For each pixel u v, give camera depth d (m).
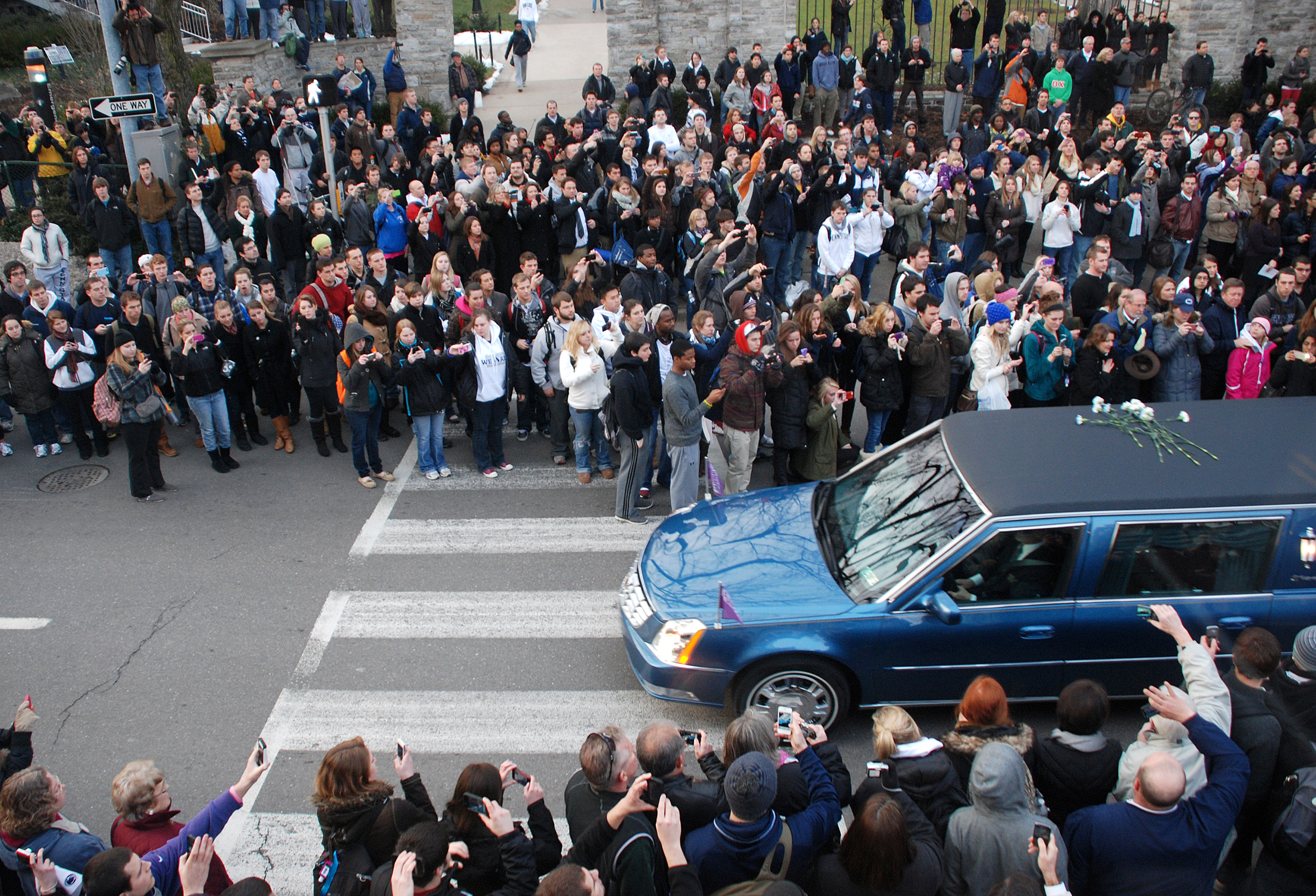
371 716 6.57
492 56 24.08
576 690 6.78
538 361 9.54
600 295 10.59
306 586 8.02
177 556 8.46
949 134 18.38
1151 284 13.99
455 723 6.49
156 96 15.62
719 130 18.38
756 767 3.91
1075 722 4.50
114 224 13.21
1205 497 5.82
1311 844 4.12
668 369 9.14
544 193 13.05
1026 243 14.45
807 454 9.04
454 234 12.62
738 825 3.94
